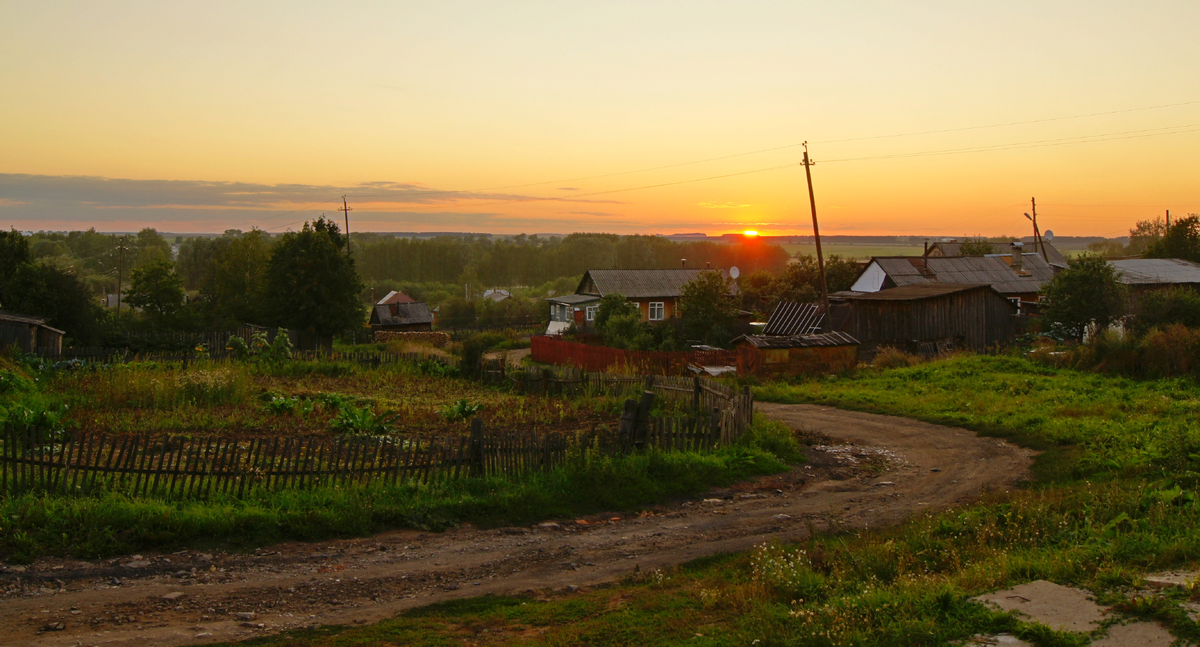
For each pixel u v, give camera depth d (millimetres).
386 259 156875
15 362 22656
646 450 13289
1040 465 14078
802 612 6332
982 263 50375
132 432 14984
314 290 44594
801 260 63125
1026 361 27172
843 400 23109
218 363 26500
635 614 6953
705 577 8211
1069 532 8680
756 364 28906
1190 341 23734
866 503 11742
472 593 7836
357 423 15828
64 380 20781
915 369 27469
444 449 11430
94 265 133375
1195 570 6812
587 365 36812
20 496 9492
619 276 63719
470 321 76500
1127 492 10172
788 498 12086
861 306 35125
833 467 14492
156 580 7887
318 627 6840
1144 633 5473
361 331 58406
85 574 7910
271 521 9484
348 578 8188
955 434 17750
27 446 11008
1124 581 6551
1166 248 63000
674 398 20266
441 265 159250
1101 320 32125
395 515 10133
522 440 12008
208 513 9461
